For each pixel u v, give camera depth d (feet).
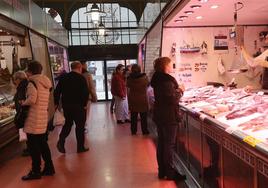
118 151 18.72
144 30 32.63
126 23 48.06
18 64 23.04
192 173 13.28
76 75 18.30
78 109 18.43
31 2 24.84
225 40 21.57
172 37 21.49
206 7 15.90
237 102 12.39
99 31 39.17
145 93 22.94
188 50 21.57
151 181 13.61
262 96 12.44
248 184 7.71
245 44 21.40
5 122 18.26
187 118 13.76
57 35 36.55
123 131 24.71
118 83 27.99
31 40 24.12
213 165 10.48
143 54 35.27
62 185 13.66
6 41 23.02
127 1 47.26
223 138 9.30
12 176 15.12
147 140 21.16
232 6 15.89
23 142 21.29
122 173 14.84
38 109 13.98
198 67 21.70
